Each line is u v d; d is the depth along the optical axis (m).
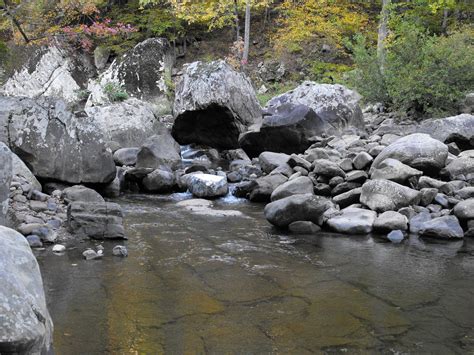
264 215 6.58
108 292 3.94
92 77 19.06
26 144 7.03
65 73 18.53
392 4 14.75
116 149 10.53
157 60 18.36
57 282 4.12
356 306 3.79
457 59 11.14
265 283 4.25
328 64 17.42
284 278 4.39
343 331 3.36
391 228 5.89
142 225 6.18
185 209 7.16
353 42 18.78
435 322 3.53
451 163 7.48
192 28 21.25
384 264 4.82
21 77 18.08
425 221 5.96
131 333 3.24
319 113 11.19
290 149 10.45
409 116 11.90
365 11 20.02
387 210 6.32
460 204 6.03
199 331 3.30
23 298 1.95
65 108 7.51
